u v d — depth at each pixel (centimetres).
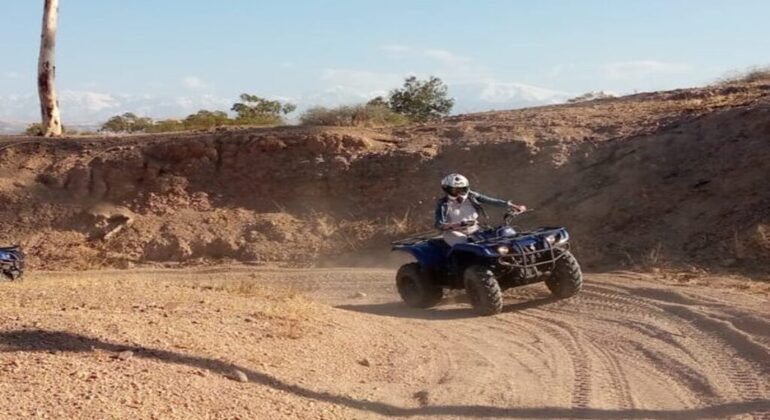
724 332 945
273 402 657
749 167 1708
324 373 774
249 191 2295
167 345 763
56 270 2064
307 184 2250
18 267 1519
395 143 2370
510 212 1264
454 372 826
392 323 1083
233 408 626
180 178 2362
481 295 1176
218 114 3959
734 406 692
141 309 910
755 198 1612
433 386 773
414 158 2219
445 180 1263
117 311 884
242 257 2066
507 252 1187
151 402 607
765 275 1347
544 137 2155
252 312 953
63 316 827
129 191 2355
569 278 1238
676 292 1202
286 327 905
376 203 2155
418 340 975
